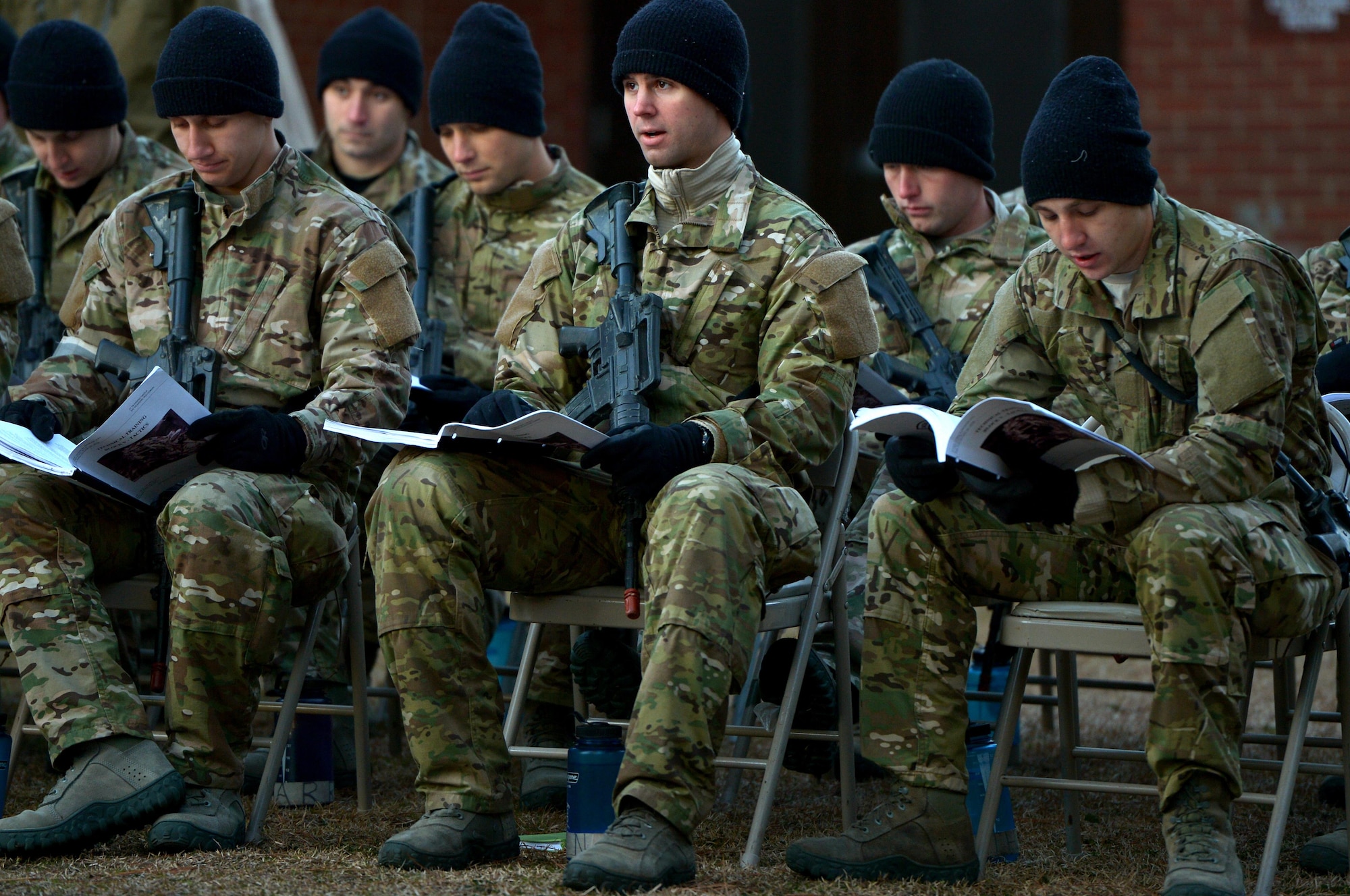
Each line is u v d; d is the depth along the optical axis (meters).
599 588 12.82
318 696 15.23
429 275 19.64
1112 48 35.44
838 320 12.91
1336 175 33.22
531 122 19.64
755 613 11.70
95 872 11.77
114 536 13.52
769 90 37.28
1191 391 12.31
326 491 13.80
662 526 11.64
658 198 13.60
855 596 16.03
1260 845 13.64
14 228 15.44
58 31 18.06
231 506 12.59
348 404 13.47
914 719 12.21
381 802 15.31
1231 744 11.33
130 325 14.51
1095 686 17.42
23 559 12.80
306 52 35.00
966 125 18.39
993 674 18.20
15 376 18.53
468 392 15.97
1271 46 33.44
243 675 12.74
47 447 13.21
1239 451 11.61
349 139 22.08
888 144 18.50
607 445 11.88
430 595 12.08
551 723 16.03
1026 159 12.27
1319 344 12.45
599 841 11.34
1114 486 11.51
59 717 12.43
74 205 18.92
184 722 12.64
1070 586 12.34
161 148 19.45
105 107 18.19
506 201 19.83
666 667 11.32
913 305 18.52
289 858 12.39
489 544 12.35
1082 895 11.73
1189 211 12.31
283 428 12.98
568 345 13.31
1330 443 13.25
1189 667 11.16
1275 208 33.56
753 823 12.54
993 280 18.55
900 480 12.12
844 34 36.91
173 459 13.16
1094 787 11.92
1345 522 12.45
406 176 22.25
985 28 36.25
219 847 12.55
